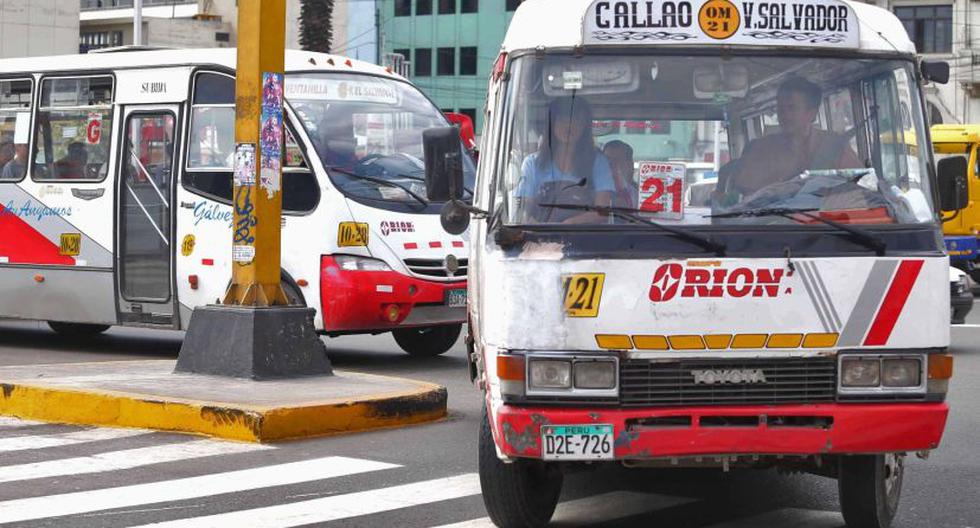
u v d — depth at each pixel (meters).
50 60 21.75
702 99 9.38
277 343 15.62
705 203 9.10
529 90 9.41
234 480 11.62
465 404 16.09
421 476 11.85
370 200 19.23
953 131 37.94
